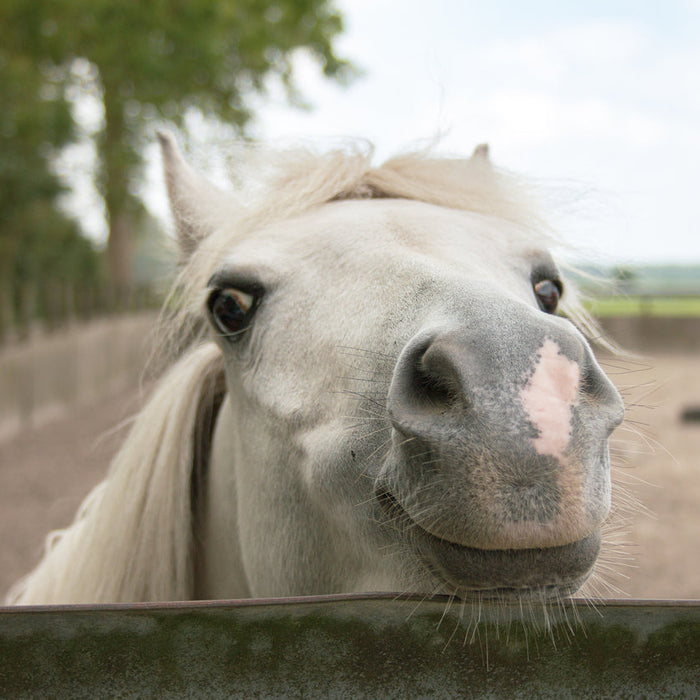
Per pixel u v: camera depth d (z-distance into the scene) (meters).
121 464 1.77
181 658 0.80
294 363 1.31
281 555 1.39
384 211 1.43
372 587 1.21
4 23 15.10
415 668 0.82
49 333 10.01
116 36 15.19
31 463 7.41
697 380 10.97
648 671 0.82
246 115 17.55
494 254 1.34
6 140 16.77
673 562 4.25
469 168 1.71
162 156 1.86
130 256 17.08
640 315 14.48
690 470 6.17
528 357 0.90
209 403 1.86
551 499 0.85
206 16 15.68
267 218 1.53
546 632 0.83
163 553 1.70
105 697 0.79
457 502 0.88
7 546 5.20
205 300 1.50
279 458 1.35
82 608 0.79
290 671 0.81
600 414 0.92
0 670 0.79
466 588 0.93
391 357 1.10
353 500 1.17
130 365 13.48
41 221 18.75
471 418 0.87
